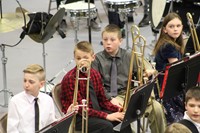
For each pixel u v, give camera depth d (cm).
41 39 1009
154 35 1334
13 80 1151
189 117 675
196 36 897
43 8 1820
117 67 823
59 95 745
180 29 873
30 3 1911
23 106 676
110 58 822
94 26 1542
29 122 677
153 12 1158
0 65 1249
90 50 742
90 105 751
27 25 1013
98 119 738
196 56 759
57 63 1264
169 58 862
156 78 774
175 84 754
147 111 811
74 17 1272
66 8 1276
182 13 1267
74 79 731
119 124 723
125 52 833
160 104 817
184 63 745
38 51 1364
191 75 764
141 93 677
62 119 586
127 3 1248
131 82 792
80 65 692
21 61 1283
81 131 734
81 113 721
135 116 691
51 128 571
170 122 849
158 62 882
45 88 994
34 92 679
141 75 772
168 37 875
